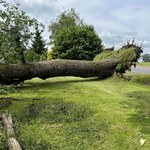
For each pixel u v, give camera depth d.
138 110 9.48
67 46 26.45
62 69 15.45
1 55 12.62
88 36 26.84
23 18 12.91
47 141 6.69
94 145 6.57
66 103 10.12
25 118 8.27
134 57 16.88
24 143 6.39
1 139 6.50
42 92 12.70
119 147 6.50
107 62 17.19
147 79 16.44
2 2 12.60
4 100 10.55
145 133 7.33
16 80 14.14
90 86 14.44
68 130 7.38
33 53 15.28
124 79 16.73
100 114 8.88
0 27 12.57
